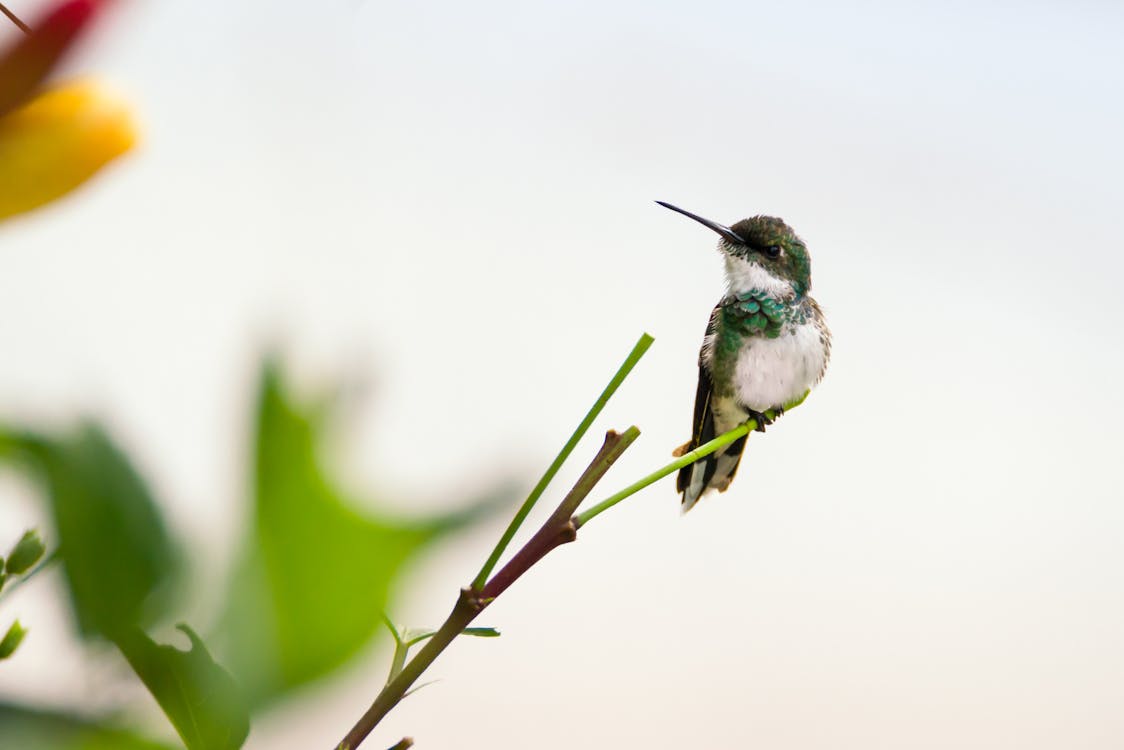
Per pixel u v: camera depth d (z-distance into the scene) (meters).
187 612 0.44
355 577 0.42
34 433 0.44
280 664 0.44
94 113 0.44
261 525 0.42
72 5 0.42
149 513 0.44
